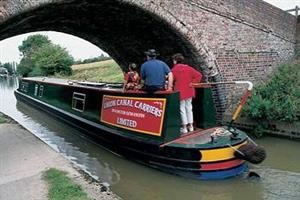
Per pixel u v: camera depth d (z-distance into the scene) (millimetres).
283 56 14367
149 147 7633
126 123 8430
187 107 7660
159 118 7371
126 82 9055
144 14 10672
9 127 11352
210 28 11938
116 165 8406
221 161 6914
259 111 10695
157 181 7363
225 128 7852
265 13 13609
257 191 6691
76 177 6207
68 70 41562
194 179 6988
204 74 12055
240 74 12742
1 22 7891
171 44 12539
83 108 11195
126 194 6746
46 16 10391
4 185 6098
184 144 7062
